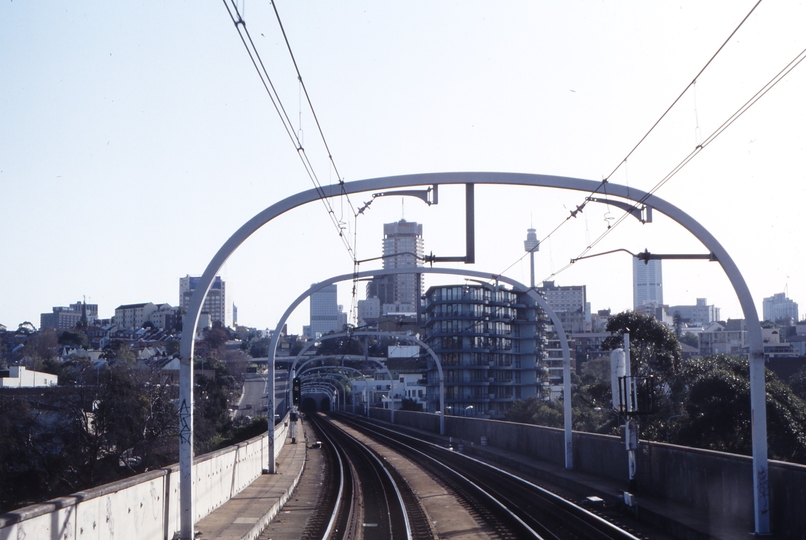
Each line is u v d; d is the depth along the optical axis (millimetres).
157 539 11578
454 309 77125
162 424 41625
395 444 46375
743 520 13477
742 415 28359
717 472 14461
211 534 12992
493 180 14070
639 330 38281
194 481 14023
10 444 36312
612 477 20234
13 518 7113
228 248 12914
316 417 107750
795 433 26938
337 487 22844
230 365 121875
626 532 12961
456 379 75688
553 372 103500
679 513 14703
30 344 122375
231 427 60188
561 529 15094
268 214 13117
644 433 32000
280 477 23844
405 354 123938
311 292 26031
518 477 22875
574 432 23703
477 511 18344
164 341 154875
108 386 38969
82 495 8703
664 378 37594
